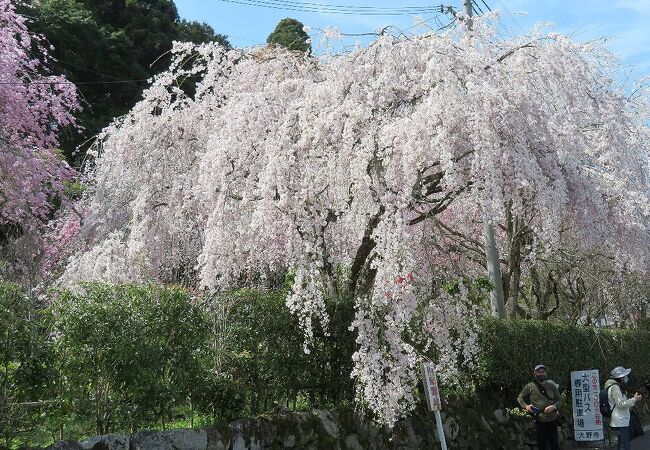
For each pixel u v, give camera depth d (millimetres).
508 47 9055
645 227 11039
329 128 7617
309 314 7473
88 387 6086
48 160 12297
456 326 8328
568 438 11828
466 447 9219
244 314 7402
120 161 10320
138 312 6270
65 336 5848
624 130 10102
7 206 11602
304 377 7801
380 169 7586
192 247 10047
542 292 16328
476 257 12672
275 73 10062
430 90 7609
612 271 13922
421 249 8297
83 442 5469
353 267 8414
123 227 10227
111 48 20406
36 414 5664
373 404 7332
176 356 6527
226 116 8625
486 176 7180
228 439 6473
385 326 7492
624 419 8930
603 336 14094
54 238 12977
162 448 5918
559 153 8117
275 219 7562
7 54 11438
